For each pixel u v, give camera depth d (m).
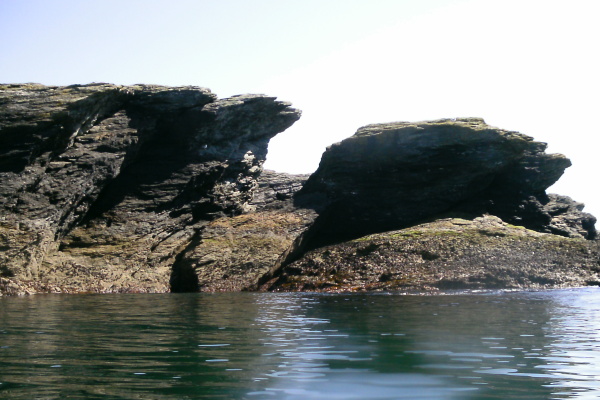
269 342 9.94
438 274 26.67
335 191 36.72
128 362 8.01
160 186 34.16
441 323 12.86
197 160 36.03
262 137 40.06
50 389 6.48
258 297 22.86
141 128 33.94
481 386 6.73
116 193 33.38
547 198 39.66
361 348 9.28
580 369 7.64
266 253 30.62
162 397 6.17
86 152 31.20
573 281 26.39
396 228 35.91
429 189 36.31
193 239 33.38
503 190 37.59
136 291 28.80
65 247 30.34
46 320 13.63
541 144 39.03
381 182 36.78
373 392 6.46
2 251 26.39
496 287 25.73
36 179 28.80
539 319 13.60
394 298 21.27
